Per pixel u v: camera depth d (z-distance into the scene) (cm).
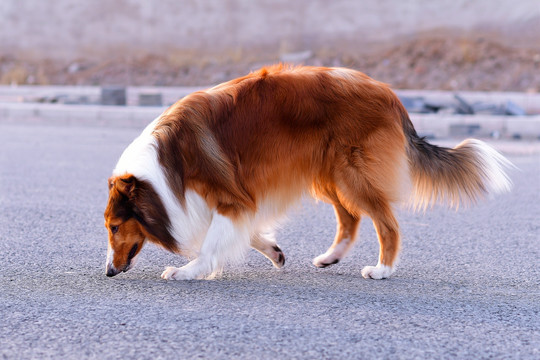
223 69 3133
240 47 3472
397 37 3338
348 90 654
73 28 3888
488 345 479
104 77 3212
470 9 3394
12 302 563
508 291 616
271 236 706
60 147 1559
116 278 645
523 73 2684
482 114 2005
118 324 509
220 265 641
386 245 659
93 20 3928
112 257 632
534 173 1276
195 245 657
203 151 630
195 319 522
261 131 641
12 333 491
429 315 542
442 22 3372
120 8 3928
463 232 859
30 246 756
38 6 4000
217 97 647
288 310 548
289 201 664
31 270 665
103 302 566
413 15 3475
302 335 490
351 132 646
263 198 654
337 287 623
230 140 638
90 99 2509
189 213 638
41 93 2753
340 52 3198
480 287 628
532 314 550
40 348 464
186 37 3747
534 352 468
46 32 3881
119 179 608
